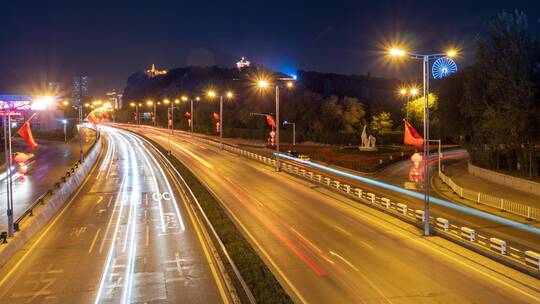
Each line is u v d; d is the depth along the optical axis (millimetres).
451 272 24219
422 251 28188
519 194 48344
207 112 164750
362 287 22188
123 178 64062
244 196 48625
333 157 85000
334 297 20984
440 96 69688
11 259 27938
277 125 69312
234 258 26109
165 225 36438
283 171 69312
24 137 36438
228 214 39625
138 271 25312
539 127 49688
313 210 41156
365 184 57656
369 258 26812
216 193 50562
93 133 150000
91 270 25625
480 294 21125
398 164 77438
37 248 30375
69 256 28406
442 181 59406
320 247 29281
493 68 51500
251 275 23234
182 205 44812
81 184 58844
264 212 40406
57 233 34438
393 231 33344
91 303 20938
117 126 190875
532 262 24078
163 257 27859
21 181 55969
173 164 75688
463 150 99938
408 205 43688
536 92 48875
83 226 36562
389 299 20656
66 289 22734
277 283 22188
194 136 139250
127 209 43156
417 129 106062
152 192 52625
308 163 83188
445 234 31219
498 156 60844
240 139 137375
